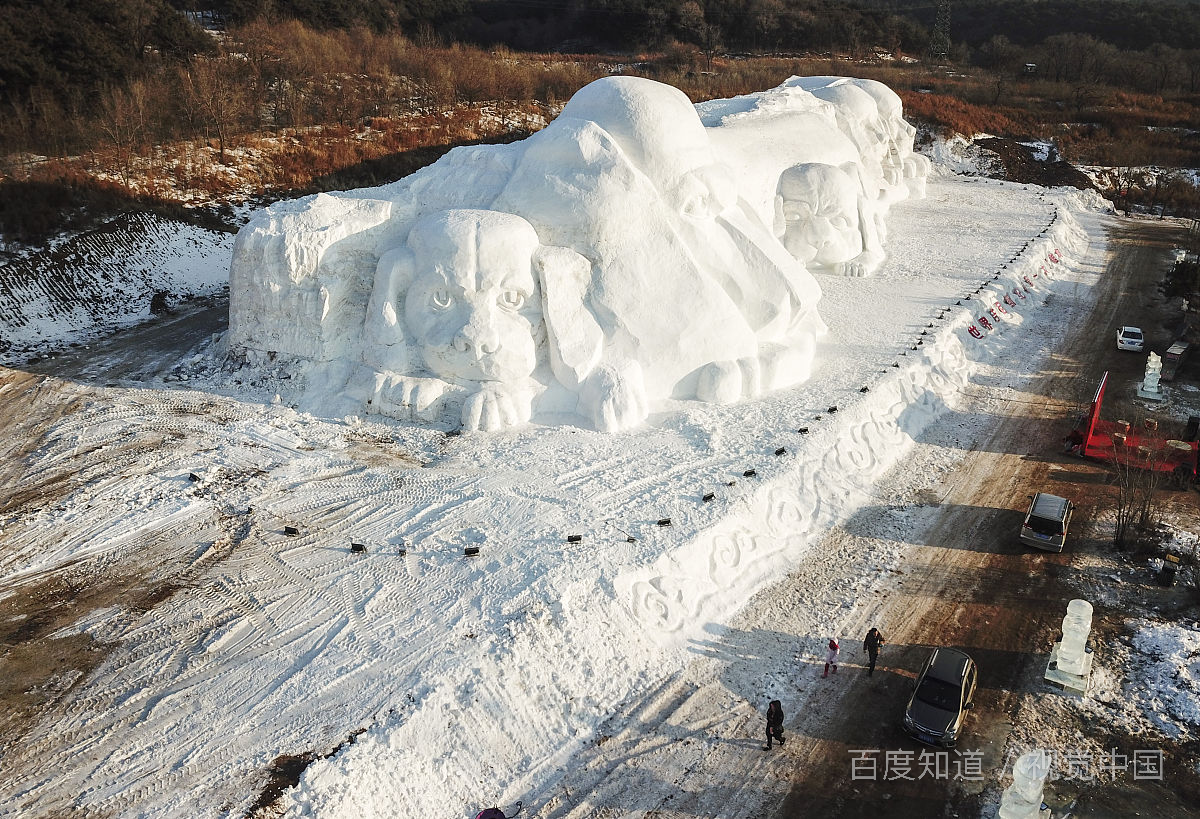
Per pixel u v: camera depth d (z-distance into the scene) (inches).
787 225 1417.3
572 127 996.6
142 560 770.2
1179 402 1130.7
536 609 687.7
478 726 612.4
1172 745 625.0
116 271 1412.4
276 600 717.9
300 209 1015.6
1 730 601.6
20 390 1076.5
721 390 1000.9
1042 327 1378.0
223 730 599.8
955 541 851.4
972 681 652.1
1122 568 816.9
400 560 758.5
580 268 980.6
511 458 901.2
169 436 951.6
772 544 826.8
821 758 611.5
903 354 1149.1
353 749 577.3
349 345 1024.9
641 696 659.4
